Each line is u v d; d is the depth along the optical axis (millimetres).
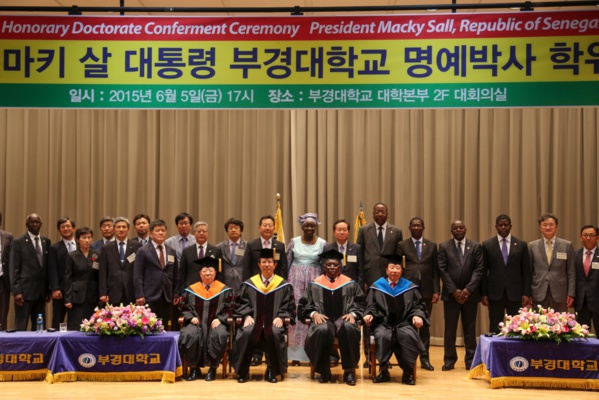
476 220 9188
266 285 6438
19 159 9602
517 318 6074
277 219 8094
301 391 5828
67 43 6535
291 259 7117
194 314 6520
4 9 6449
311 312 6445
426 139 9227
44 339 6121
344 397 5602
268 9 6414
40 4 8172
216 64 6504
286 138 9469
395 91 6402
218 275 6848
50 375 6008
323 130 9391
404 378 6203
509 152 9164
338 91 6434
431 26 6406
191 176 9523
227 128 9523
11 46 6523
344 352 6125
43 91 6516
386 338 6227
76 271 7062
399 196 9219
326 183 9383
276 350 6203
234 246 7258
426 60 6398
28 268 7184
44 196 9578
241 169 9516
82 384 5984
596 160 9078
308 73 6461
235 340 6258
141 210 9555
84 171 9547
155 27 6523
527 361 5941
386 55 6422
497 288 6965
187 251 7055
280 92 6469
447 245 7094
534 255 7164
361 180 9320
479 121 9203
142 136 9609
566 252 7062
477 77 6355
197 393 5703
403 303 6477
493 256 6996
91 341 6102
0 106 6496
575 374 5879
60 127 9609
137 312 6230
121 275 6988
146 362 6125
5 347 6090
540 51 6324
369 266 7242
